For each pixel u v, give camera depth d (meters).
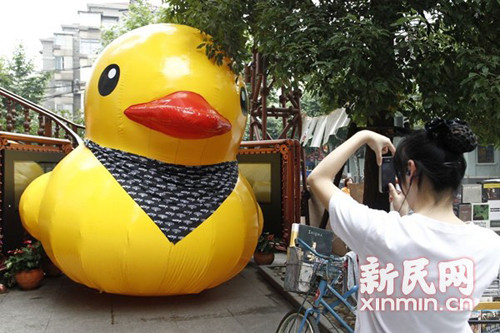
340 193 1.62
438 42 5.16
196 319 5.42
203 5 5.55
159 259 5.05
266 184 8.83
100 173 5.21
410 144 1.60
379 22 5.17
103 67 5.52
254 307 5.89
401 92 5.53
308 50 4.98
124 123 5.23
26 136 7.39
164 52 5.31
